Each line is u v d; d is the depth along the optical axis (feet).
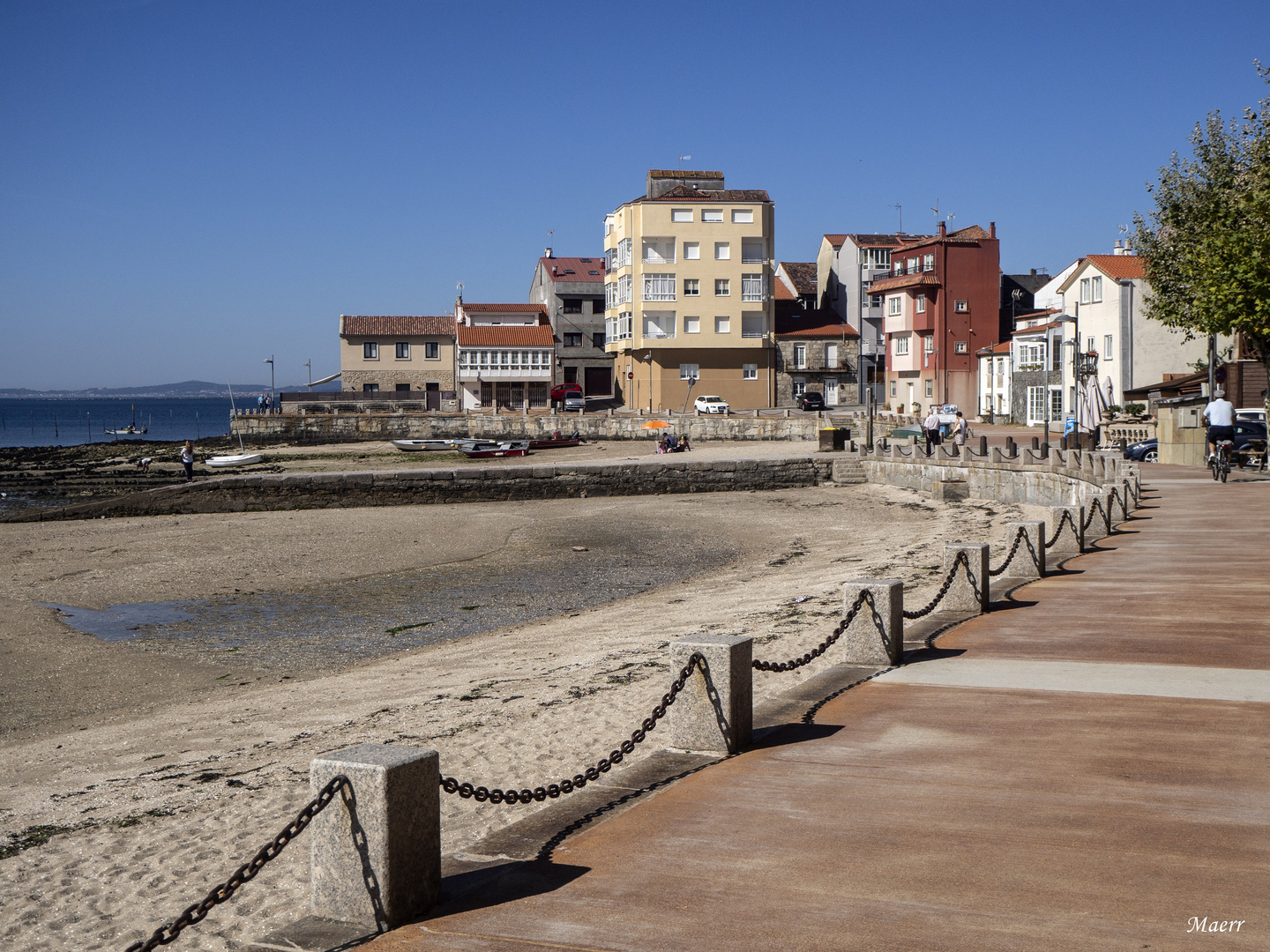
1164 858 15.16
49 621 63.57
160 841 24.82
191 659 53.57
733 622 52.34
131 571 81.82
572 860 16.02
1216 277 99.30
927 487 136.56
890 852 15.72
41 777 33.45
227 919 19.40
